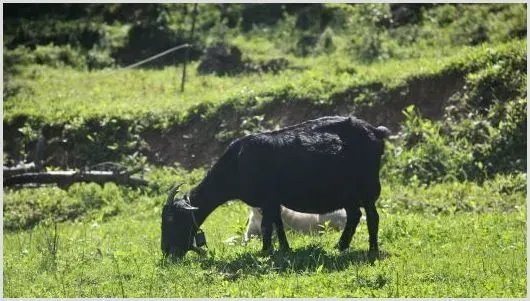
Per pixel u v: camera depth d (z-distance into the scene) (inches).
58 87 1851.6
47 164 1536.7
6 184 1307.8
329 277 716.7
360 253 804.6
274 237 930.1
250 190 827.4
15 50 2055.9
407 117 1384.1
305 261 771.4
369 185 812.0
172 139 1505.9
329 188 808.3
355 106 1430.9
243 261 787.4
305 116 1455.5
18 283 779.4
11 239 1114.1
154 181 1358.3
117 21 2203.5
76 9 2298.2
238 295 684.7
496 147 1259.8
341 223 948.6
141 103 1642.5
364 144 813.9
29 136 1584.6
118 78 1900.8
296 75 1689.2
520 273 725.3
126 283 752.3
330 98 1460.4
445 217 1046.4
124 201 1332.4
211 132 1488.7
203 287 722.8
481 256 791.7
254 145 824.3
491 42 1674.5
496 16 1759.4
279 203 823.7
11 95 1790.1
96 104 1670.8
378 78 1466.5
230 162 845.8
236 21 2135.8
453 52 1685.5
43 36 2182.6
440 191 1176.8
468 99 1355.8
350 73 1605.6
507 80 1347.2
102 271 803.4
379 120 1403.8
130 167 1423.5
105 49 2096.5
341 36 1934.1
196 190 862.5
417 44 1785.2
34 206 1358.3
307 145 807.1
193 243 847.7
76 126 1556.3
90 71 2031.3
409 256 787.4
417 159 1264.8
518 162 1232.8
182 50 2039.9
